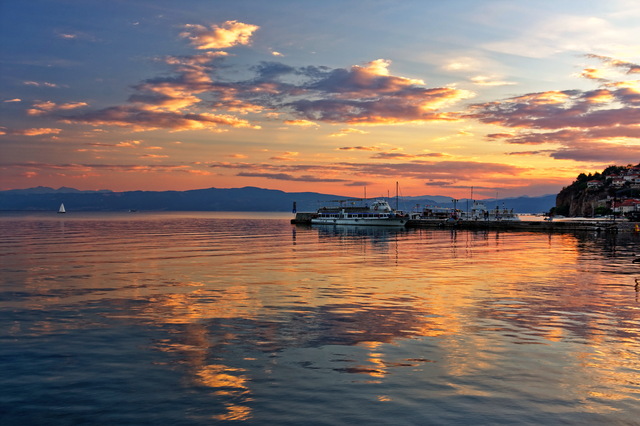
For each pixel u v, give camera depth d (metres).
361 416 12.59
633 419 12.39
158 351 18.20
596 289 32.50
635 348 18.38
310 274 40.56
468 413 12.71
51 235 104.38
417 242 86.50
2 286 33.81
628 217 187.62
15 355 17.73
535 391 14.15
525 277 38.72
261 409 13.09
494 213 193.75
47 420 12.52
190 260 52.19
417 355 17.55
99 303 27.56
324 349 18.38
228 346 18.83
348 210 196.75
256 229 146.00
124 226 164.62
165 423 12.33
